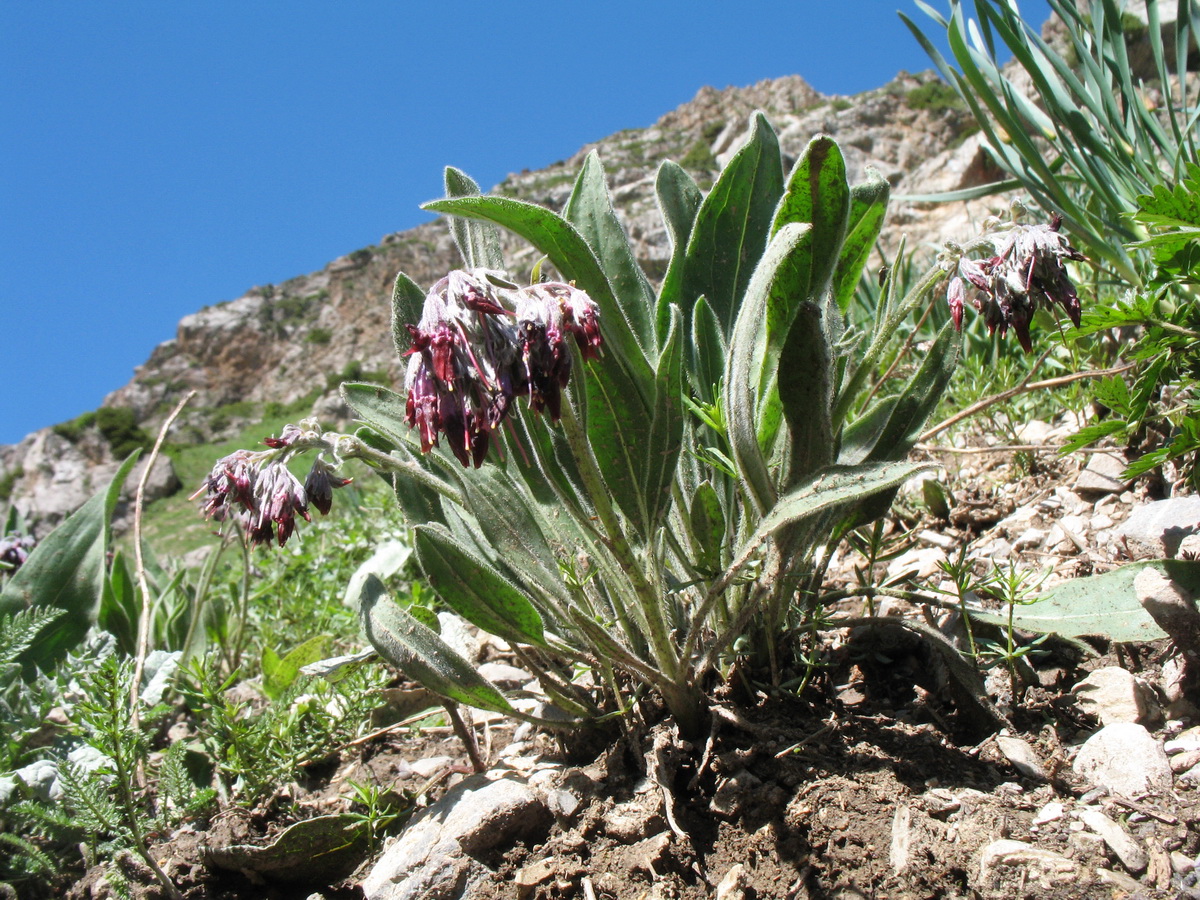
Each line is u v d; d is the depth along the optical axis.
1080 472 0.47
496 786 0.32
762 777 0.31
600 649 0.32
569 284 0.28
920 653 0.36
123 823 0.35
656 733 0.33
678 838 0.29
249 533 0.31
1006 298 0.32
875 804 0.29
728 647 0.35
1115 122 0.57
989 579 0.36
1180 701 0.31
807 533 0.33
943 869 0.27
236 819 0.36
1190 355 0.37
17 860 0.36
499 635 0.33
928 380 0.37
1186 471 0.39
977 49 0.66
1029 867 0.26
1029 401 0.59
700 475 0.38
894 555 0.41
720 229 0.38
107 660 0.35
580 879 0.29
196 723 0.46
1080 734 0.31
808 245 0.32
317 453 0.32
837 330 0.37
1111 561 0.40
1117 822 0.27
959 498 0.50
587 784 0.32
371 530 0.78
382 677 0.42
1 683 0.43
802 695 0.35
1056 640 0.36
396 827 0.35
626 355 0.31
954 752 0.31
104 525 0.50
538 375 0.25
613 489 0.31
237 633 0.54
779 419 0.34
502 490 0.36
